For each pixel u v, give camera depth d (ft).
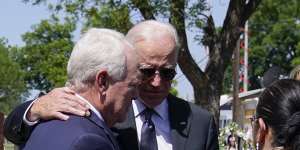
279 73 13.52
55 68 184.65
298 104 9.96
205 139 15.20
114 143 11.53
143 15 66.85
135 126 14.76
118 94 11.75
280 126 9.96
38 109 11.84
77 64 11.66
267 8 95.20
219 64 69.31
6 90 213.66
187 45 67.15
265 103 10.19
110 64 11.59
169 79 14.55
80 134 11.03
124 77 11.75
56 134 11.19
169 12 66.18
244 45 124.16
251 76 194.59
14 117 12.73
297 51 187.73
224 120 102.53
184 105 15.39
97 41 11.68
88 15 67.87
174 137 14.94
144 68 14.33
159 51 14.30
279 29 191.72
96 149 11.00
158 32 14.44
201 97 68.59
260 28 195.31
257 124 10.41
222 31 70.18
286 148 9.93
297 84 10.16
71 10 67.56
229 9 69.97
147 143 14.70
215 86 68.90
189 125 15.11
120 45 11.77
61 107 11.58
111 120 11.93
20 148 12.28
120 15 66.44
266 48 195.21
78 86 11.71
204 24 68.85
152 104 14.76
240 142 33.63
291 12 188.55
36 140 11.43
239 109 75.66
